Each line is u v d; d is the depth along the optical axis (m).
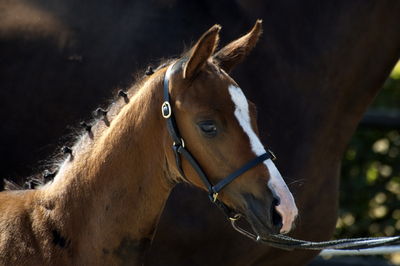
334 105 8.20
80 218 6.40
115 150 6.33
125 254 6.42
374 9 8.25
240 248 7.80
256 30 6.55
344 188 13.12
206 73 6.20
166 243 7.66
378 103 14.29
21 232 6.31
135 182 6.33
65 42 7.87
